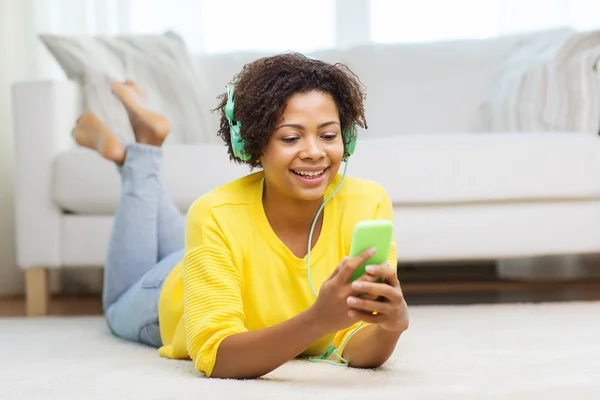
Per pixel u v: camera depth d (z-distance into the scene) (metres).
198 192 2.33
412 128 2.93
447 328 1.76
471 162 2.31
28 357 1.47
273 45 3.32
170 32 2.96
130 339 1.68
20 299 2.92
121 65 2.78
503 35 3.03
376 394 1.00
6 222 3.07
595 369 1.20
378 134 2.93
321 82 1.13
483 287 2.94
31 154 2.36
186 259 1.20
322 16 3.33
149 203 1.73
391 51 3.02
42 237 2.35
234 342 1.10
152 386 1.08
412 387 1.06
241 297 1.20
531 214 2.32
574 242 2.34
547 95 2.69
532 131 2.68
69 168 2.34
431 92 2.95
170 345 1.44
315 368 1.21
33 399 1.03
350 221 1.24
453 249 2.31
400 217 2.31
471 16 3.31
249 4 3.31
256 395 0.99
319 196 1.13
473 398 0.98
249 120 1.13
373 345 1.19
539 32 2.95
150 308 1.54
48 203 2.36
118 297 1.72
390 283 1.01
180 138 2.74
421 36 3.33
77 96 2.63
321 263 1.22
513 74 2.83
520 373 1.17
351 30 3.33
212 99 2.92
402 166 2.31
